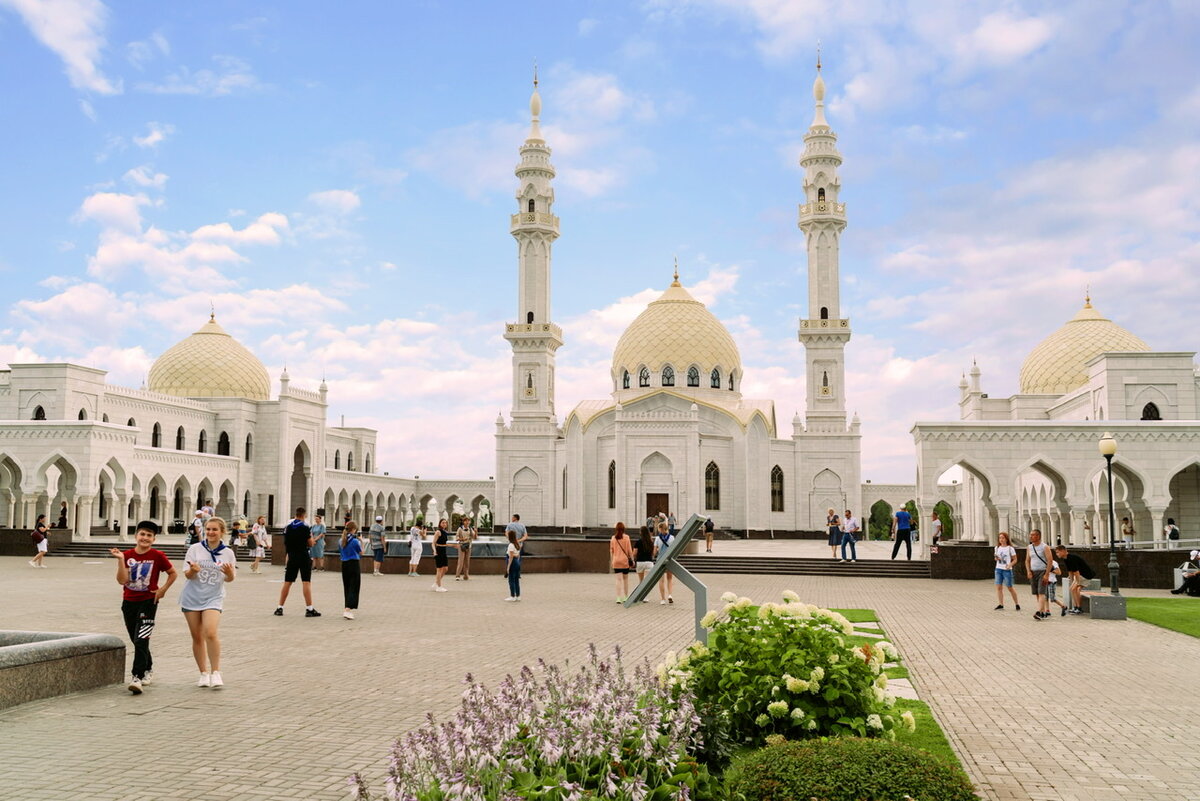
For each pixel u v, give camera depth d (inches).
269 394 3580.2
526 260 3191.4
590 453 2933.1
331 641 782.5
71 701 539.5
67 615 940.6
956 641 830.5
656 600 1167.6
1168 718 527.8
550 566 1685.5
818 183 3006.9
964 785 296.2
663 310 3225.9
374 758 425.4
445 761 274.4
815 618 419.8
